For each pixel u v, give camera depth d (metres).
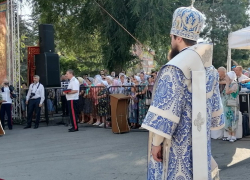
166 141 2.32
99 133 9.25
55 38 18.72
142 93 9.30
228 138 7.48
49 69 11.96
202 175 2.27
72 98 9.84
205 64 2.38
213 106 2.55
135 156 6.42
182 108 2.27
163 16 14.85
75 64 25.23
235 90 7.26
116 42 15.68
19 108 12.56
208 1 22.47
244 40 7.93
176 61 2.27
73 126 9.88
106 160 6.22
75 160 6.34
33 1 17.39
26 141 8.68
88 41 18.03
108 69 16.61
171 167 2.30
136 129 9.61
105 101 10.23
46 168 5.87
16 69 12.66
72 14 17.39
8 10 12.41
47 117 11.64
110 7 15.19
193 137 2.26
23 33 21.69
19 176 5.44
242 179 4.83
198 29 2.42
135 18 15.56
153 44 15.51
